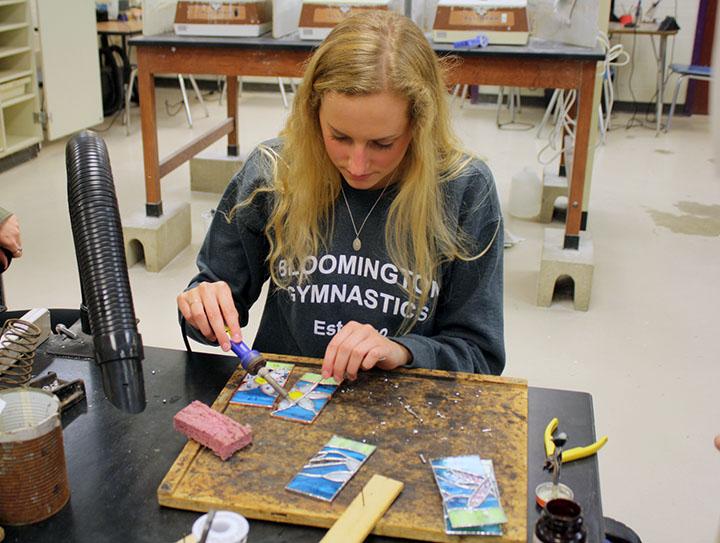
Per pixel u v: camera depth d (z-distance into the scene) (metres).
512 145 5.40
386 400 1.07
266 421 1.02
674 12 6.07
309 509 0.87
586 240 3.31
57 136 5.04
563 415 1.09
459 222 1.27
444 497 0.88
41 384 1.10
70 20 4.98
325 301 1.29
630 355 2.81
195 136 5.58
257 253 1.36
